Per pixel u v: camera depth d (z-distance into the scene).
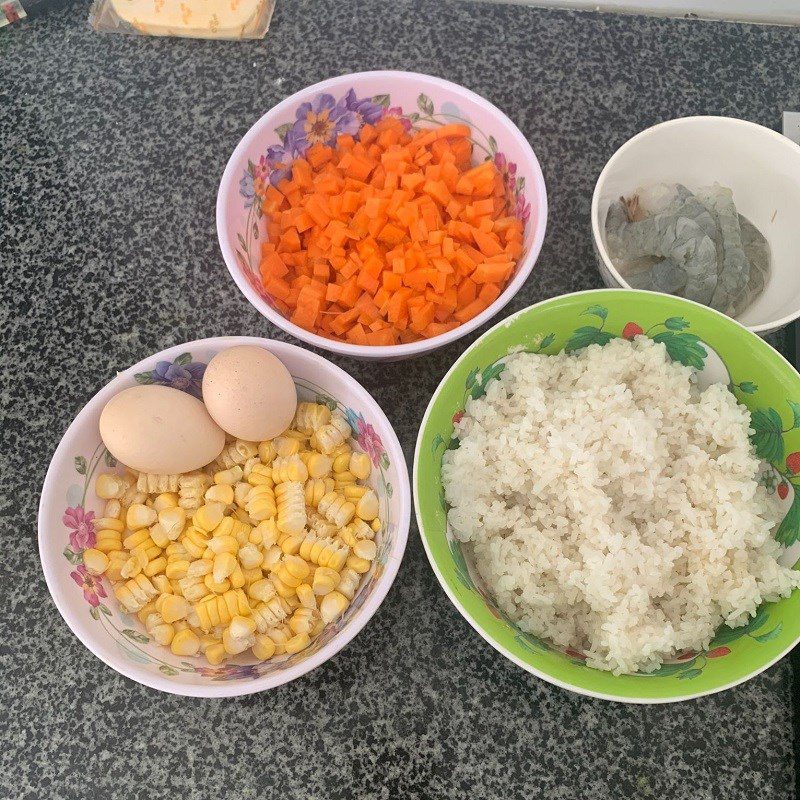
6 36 1.15
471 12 1.15
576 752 0.83
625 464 0.80
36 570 0.90
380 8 1.15
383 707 0.84
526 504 0.84
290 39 1.13
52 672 0.86
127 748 0.83
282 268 0.93
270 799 0.81
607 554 0.77
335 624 0.79
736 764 0.82
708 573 0.78
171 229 1.04
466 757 0.82
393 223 0.91
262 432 0.80
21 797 0.81
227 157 1.08
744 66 1.12
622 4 1.15
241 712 0.84
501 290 0.91
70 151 1.08
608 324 0.85
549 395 0.84
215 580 0.77
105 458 0.82
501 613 0.79
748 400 0.83
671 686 0.70
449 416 0.81
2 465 0.94
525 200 0.91
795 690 0.83
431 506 0.77
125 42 1.14
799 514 0.78
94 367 0.98
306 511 0.83
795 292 0.90
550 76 1.11
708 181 0.98
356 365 0.98
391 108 0.97
